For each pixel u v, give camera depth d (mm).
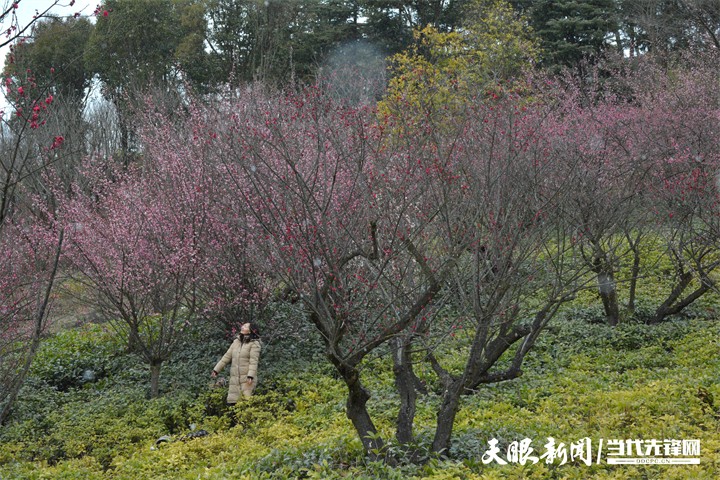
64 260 13773
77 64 26953
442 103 11242
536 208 8133
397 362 7285
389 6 34250
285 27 33719
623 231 12805
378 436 6828
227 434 9945
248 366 11711
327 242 6387
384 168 7293
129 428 10875
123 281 12266
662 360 11195
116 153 20844
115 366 14359
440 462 6477
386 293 6844
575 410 8680
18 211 13438
